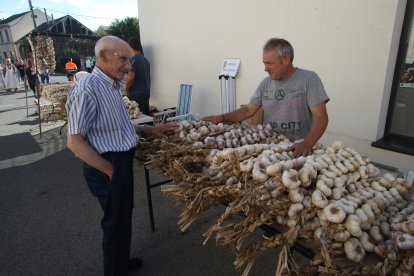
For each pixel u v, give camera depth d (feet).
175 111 17.49
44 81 33.06
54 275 7.68
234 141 6.44
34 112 28.91
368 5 8.90
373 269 3.56
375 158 9.67
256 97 7.84
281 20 11.68
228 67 14.70
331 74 10.32
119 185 5.92
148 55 22.61
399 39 8.81
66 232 9.50
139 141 7.36
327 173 4.56
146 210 10.53
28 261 8.23
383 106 9.30
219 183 4.96
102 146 5.90
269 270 7.54
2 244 9.02
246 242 8.63
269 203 4.25
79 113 5.47
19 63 53.88
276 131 7.45
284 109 7.18
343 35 9.70
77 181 13.32
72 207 11.07
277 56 6.60
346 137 10.34
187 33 17.57
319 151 5.67
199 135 6.70
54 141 19.35
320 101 6.62
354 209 4.03
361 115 9.77
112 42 5.70
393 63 9.01
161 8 19.52
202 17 15.97
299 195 4.17
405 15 8.58
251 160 4.81
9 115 28.04
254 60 13.46
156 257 8.13
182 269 7.66
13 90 47.85
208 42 16.02
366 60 9.29
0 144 19.02
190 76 18.30
